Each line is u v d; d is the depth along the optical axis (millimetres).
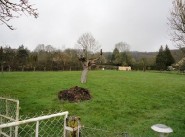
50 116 6086
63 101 20875
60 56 77188
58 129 11016
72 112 17703
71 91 22016
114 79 39562
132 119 16547
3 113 11539
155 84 34500
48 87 28141
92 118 16312
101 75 48656
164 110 19547
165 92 27578
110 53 111562
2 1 11570
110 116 17000
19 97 22172
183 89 30219
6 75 44562
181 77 49656
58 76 42562
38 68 68438
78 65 75500
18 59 66812
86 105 19875
